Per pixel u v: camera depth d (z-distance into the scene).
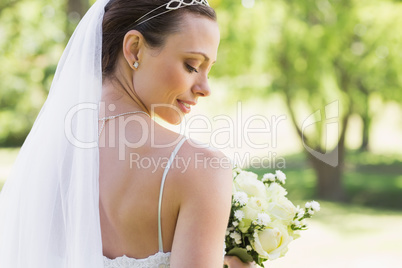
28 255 2.27
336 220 15.91
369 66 15.84
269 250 2.62
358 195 20.02
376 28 15.28
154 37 2.04
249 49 14.56
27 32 19.06
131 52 2.09
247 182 2.77
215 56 2.13
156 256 1.95
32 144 2.32
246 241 2.66
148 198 1.94
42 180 2.25
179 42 2.03
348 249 12.23
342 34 15.18
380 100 19.05
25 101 22.88
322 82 15.88
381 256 11.48
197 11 2.06
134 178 1.97
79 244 2.03
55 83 2.47
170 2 2.03
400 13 15.05
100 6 2.23
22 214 2.30
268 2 14.80
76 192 2.08
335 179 19.33
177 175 1.90
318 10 15.48
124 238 2.01
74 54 2.29
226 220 1.91
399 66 15.73
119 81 2.17
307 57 15.45
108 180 2.04
